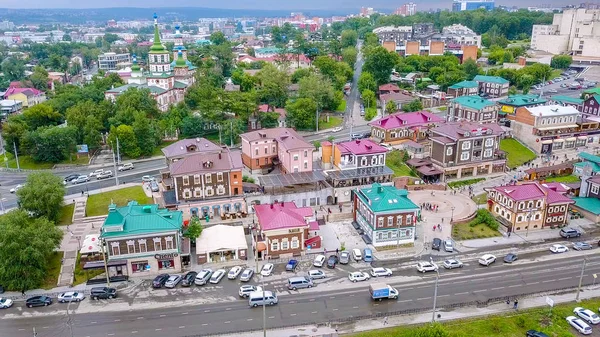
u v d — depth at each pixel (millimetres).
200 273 104188
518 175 164500
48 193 122500
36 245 100625
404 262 111562
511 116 198875
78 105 194000
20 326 89312
